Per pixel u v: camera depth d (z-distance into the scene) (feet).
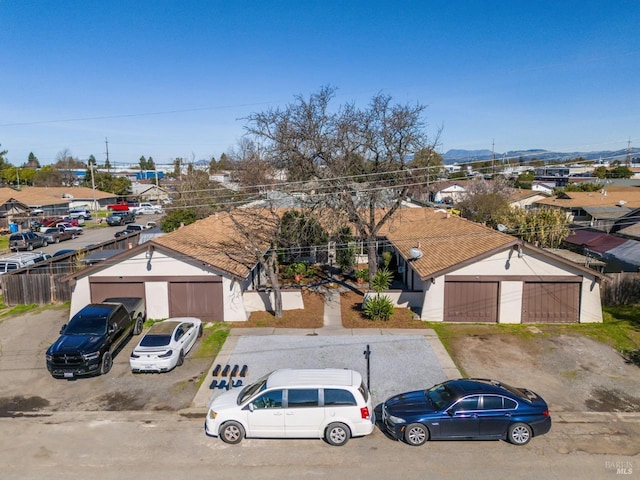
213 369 52.60
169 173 415.44
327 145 72.33
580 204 152.76
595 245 99.19
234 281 67.36
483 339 60.29
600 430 39.52
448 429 37.14
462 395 37.68
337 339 60.44
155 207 239.91
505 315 66.54
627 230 106.32
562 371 51.13
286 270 93.81
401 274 92.27
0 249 138.21
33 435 40.24
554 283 66.08
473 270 66.18
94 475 34.32
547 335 61.46
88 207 248.11
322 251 99.45
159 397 46.68
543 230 108.37
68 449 37.93
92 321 54.90
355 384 38.52
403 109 74.69
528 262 65.62
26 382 51.03
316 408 37.52
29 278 81.05
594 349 56.85
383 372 51.16
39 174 338.75
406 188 76.13
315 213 77.97
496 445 37.29
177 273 67.67
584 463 34.73
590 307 66.03
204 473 34.27
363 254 103.86
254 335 62.23
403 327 64.85
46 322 71.31
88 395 47.50
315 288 85.40
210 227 94.02
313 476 33.58
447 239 80.94
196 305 68.18
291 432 37.83
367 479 33.09
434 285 66.85
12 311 77.77
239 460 35.83
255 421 37.81
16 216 181.27
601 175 270.05
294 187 74.84
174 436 39.63
